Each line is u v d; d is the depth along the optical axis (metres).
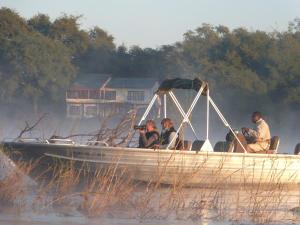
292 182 56.44
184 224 39.41
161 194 45.62
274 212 43.81
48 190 45.91
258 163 54.41
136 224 38.72
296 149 58.97
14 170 44.72
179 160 51.50
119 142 56.84
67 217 39.84
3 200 41.94
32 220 38.62
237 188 53.94
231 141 54.47
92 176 50.59
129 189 43.00
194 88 53.84
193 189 52.09
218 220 40.84
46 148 50.22
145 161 51.00
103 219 39.75
